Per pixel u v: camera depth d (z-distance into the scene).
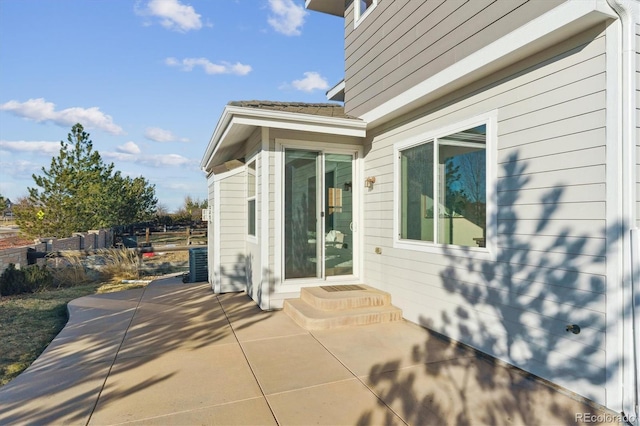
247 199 7.12
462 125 4.12
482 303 3.83
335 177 6.22
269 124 5.26
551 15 2.91
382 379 3.33
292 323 5.09
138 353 4.00
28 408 2.84
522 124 3.41
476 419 2.66
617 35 2.66
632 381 2.55
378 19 5.52
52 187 14.19
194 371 3.52
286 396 3.02
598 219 2.77
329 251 6.18
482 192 3.86
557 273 3.07
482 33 3.68
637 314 2.54
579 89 2.92
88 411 2.79
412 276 4.97
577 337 2.91
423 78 4.52
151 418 2.69
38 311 6.30
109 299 6.75
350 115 6.22
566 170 3.01
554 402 2.87
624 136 2.63
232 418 2.69
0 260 8.30
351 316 4.89
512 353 3.49
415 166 5.00
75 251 10.22
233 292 7.33
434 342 4.29
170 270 11.26
